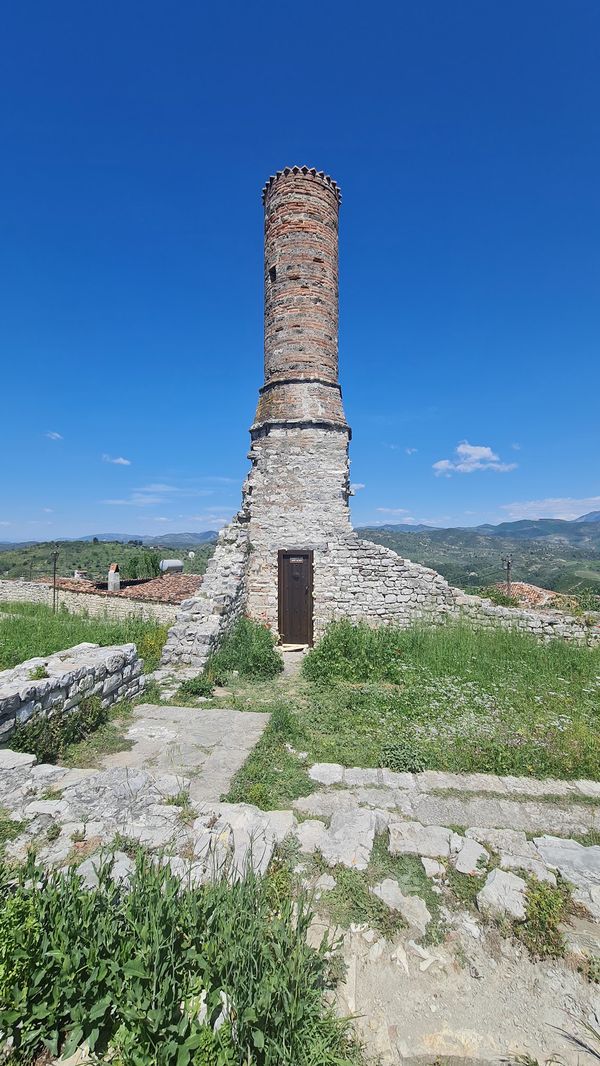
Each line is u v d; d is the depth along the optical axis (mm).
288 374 14453
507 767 5707
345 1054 2533
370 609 13555
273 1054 2275
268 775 5445
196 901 2977
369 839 4129
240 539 13758
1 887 3076
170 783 5094
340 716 7387
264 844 3900
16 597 25891
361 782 5316
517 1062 2564
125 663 8234
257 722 7199
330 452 14211
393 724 6977
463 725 6922
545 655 10531
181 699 8375
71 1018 2422
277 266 14836
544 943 3248
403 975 3025
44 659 7426
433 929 3342
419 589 13383
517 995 2938
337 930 3291
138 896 2891
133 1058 2207
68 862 3639
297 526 14016
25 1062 2318
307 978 2688
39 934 2613
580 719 7191
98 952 2594
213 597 11398
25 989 2408
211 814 4352
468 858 3939
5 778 4965
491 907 3490
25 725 5809
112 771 5055
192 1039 2248
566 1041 2680
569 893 3660
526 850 4121
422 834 4227
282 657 12438
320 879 3719
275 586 13969
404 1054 2590
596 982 3029
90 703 6879
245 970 2551
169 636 10281
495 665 9859
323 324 14703
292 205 14609
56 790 4809
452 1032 2707
